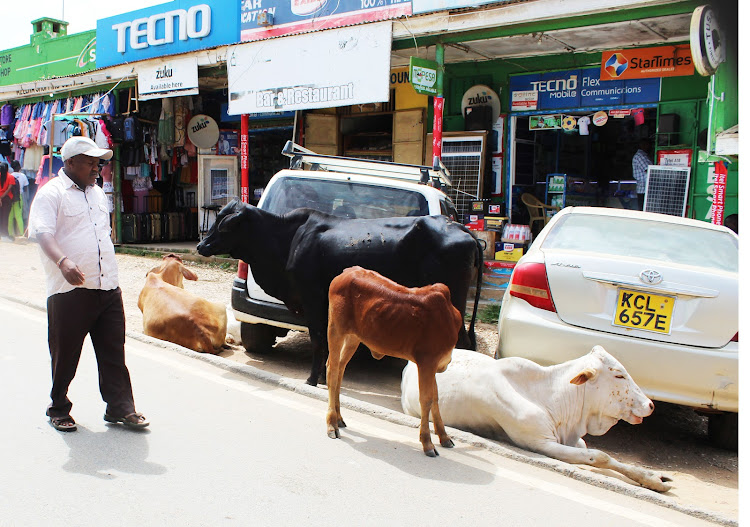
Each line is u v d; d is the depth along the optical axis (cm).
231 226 610
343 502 359
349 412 516
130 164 1603
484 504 365
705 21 761
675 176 1066
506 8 906
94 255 431
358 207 671
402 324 420
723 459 507
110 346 449
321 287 598
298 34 1112
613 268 494
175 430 452
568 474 414
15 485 361
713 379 469
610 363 457
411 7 1072
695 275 480
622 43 1083
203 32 1382
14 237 1703
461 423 484
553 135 1330
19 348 636
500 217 1171
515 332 515
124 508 341
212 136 1617
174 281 802
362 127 1455
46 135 1638
